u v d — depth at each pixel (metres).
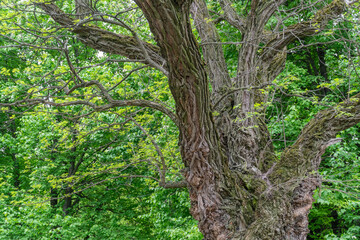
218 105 5.23
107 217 12.05
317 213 8.26
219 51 5.66
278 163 4.40
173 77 3.35
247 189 4.29
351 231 7.77
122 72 7.83
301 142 4.39
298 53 9.58
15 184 12.42
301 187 4.16
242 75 5.09
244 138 4.71
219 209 4.04
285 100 8.34
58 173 10.30
